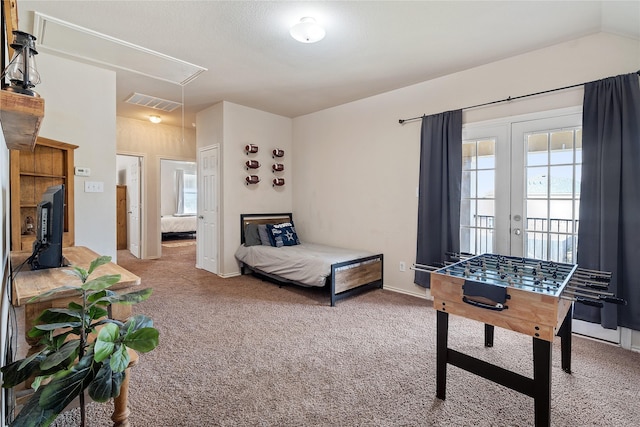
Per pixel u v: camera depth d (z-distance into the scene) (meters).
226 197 4.56
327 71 3.37
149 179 5.85
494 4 2.19
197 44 2.80
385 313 3.13
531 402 1.76
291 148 5.34
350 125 4.42
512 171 3.02
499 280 1.67
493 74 3.11
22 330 1.93
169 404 1.72
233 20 2.42
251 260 4.37
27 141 1.64
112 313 1.41
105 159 3.44
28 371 0.88
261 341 2.50
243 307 3.28
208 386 1.89
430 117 3.49
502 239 3.09
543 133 2.84
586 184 2.53
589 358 2.25
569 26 2.45
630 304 2.34
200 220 5.08
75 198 3.27
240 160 4.69
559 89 2.72
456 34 2.60
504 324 1.53
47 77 3.08
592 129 2.51
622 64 2.44
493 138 3.13
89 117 3.32
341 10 2.28
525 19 2.37
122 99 4.37
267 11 2.30
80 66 3.26
